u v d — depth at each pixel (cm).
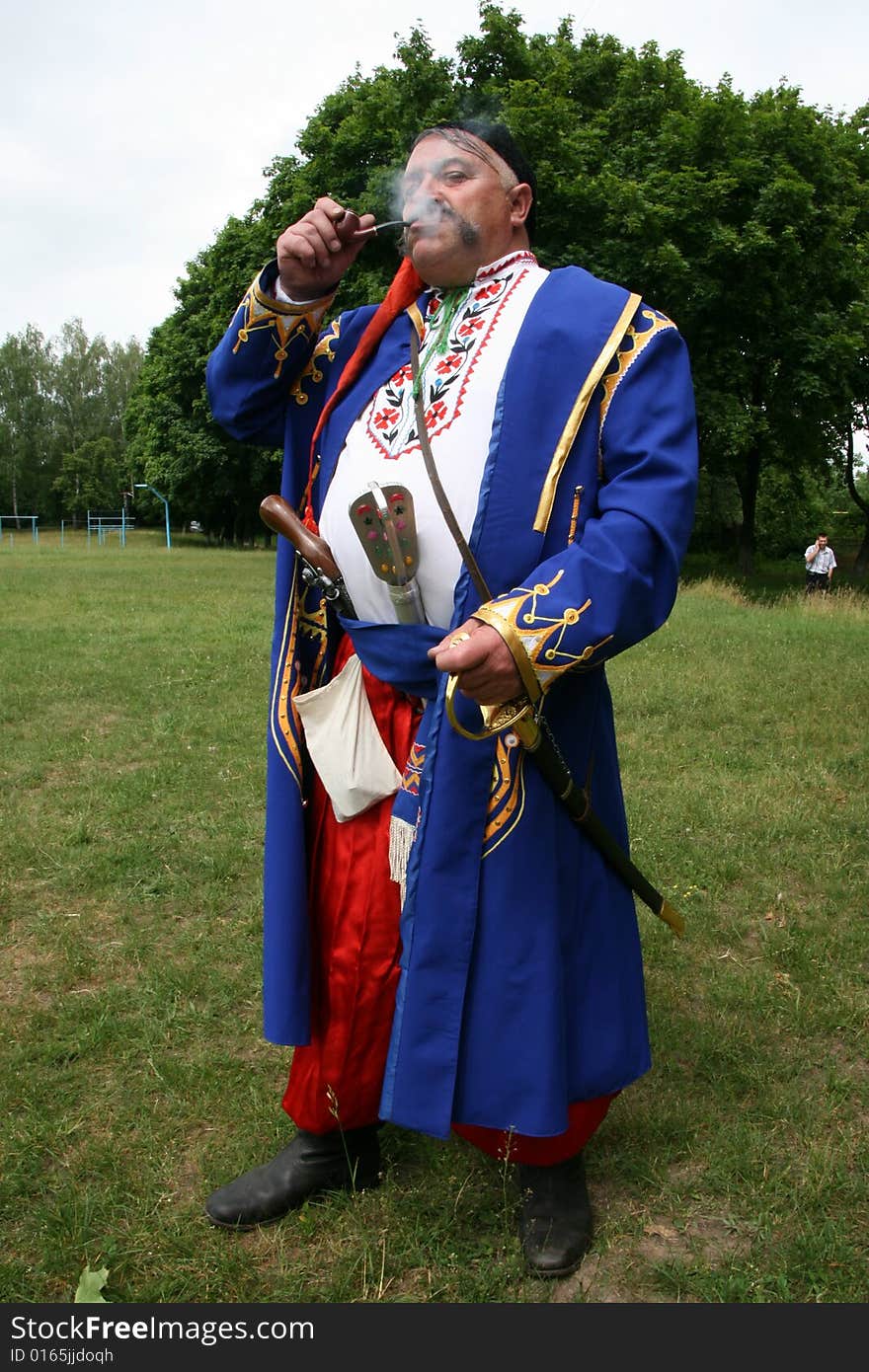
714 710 643
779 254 1752
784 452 2478
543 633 163
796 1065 263
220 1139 239
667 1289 196
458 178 187
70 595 1485
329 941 202
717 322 1889
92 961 324
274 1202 212
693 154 1741
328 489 202
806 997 295
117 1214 215
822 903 361
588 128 1677
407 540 182
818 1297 192
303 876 200
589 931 193
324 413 206
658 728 597
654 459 173
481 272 191
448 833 179
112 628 1069
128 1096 257
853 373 2056
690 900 364
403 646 187
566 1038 188
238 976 313
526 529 179
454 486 181
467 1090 182
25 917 361
